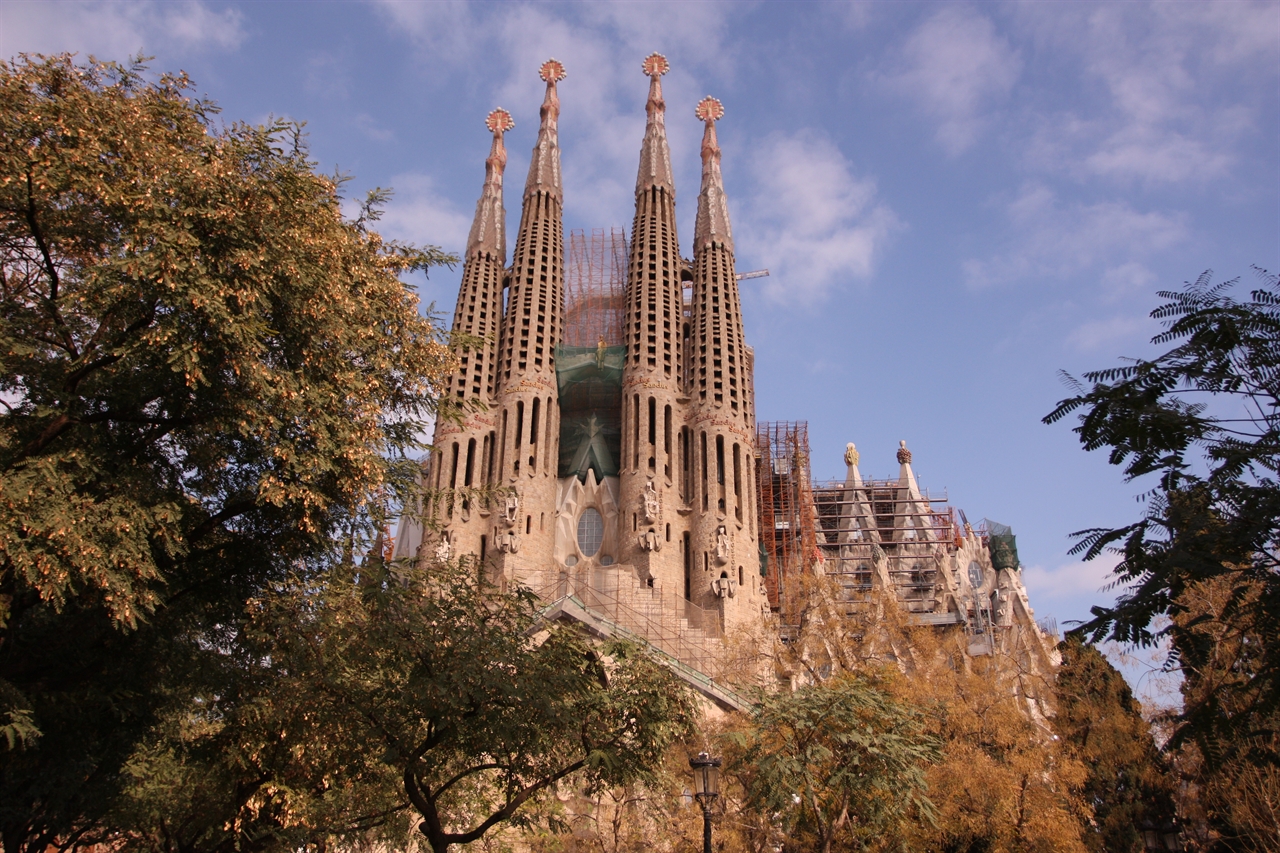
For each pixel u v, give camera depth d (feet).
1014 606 317.01
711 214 298.97
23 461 62.34
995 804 117.80
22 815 71.82
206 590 79.97
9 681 67.77
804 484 311.27
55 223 69.92
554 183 310.65
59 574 58.90
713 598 244.22
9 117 65.16
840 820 96.94
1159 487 49.34
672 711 78.48
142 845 98.53
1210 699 46.93
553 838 116.26
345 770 76.18
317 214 77.36
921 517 346.54
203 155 72.95
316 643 75.10
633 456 264.31
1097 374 52.16
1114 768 151.12
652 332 280.72
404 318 85.40
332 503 79.25
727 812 117.19
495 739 71.51
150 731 81.92
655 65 331.98
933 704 120.67
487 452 270.67
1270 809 107.34
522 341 282.77
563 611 200.54
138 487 67.00
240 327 66.80
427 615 73.10
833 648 148.56
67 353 69.21
